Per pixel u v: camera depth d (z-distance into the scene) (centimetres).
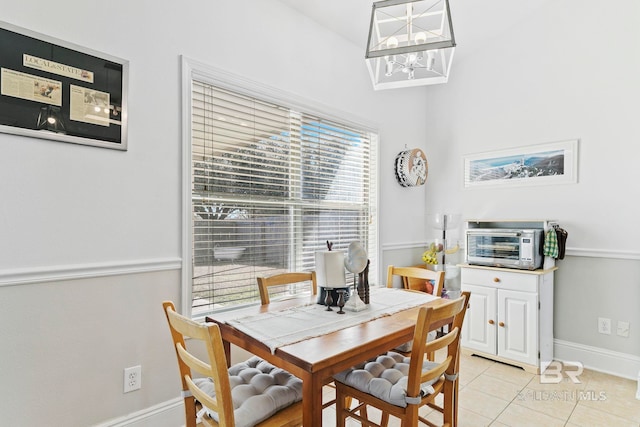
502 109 337
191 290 204
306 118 278
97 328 171
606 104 281
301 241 272
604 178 281
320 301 199
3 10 146
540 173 313
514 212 328
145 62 188
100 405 172
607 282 280
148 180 188
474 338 306
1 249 146
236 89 227
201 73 209
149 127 189
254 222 242
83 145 167
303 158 275
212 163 219
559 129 304
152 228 190
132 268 182
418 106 386
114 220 177
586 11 290
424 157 370
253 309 190
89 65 168
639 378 245
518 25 326
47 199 158
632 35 270
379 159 339
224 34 221
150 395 189
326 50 290
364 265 192
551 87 308
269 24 247
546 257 283
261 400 135
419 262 387
